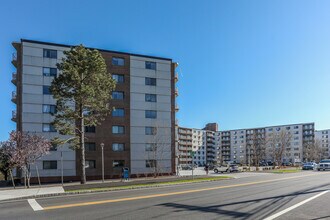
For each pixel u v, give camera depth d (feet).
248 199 45.24
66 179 155.74
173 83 190.08
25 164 95.30
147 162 175.73
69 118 101.19
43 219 32.32
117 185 75.05
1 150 95.09
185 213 34.09
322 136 517.14
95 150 164.14
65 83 96.73
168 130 182.50
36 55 156.35
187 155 487.61
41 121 153.28
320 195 49.67
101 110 110.52
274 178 98.12
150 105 180.65
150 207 38.60
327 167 172.55
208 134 562.25
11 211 38.52
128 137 172.76
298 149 486.38
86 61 96.32
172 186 73.51
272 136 352.69
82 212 35.83
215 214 33.19
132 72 178.09
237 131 554.05
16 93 158.20
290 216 31.78
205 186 70.33
